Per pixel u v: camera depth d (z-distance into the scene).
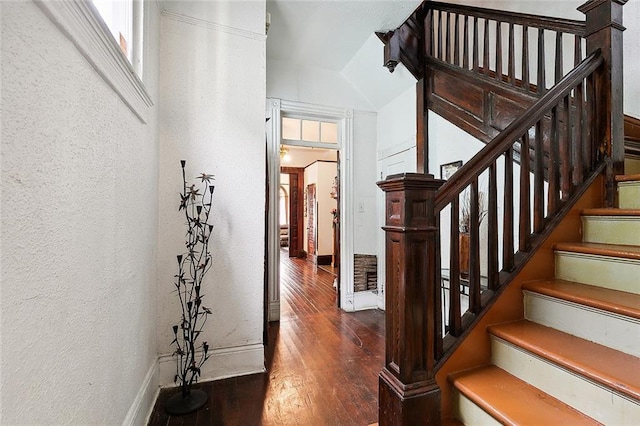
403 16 2.81
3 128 0.60
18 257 0.65
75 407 0.90
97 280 1.06
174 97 2.15
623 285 1.43
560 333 1.41
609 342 1.26
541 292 1.51
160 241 2.11
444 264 2.90
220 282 2.24
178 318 2.14
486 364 1.49
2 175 0.60
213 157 2.23
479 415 1.26
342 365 2.41
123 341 1.34
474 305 1.53
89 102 0.98
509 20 2.34
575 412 1.14
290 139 4.01
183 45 2.18
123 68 1.26
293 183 9.31
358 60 3.56
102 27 1.00
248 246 2.31
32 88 0.69
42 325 0.74
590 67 1.82
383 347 2.77
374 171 4.18
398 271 1.33
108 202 1.16
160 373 2.08
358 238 4.07
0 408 0.59
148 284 1.81
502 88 2.38
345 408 1.86
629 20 2.71
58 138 0.80
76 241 0.90
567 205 1.78
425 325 1.31
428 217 1.33
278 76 3.71
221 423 1.72
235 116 2.29
